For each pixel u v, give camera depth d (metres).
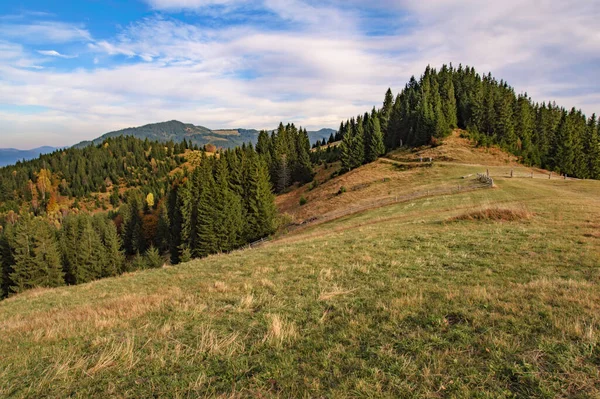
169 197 69.50
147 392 5.04
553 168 72.06
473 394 4.28
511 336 5.54
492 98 88.19
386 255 13.43
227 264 16.47
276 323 6.95
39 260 52.09
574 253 10.99
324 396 4.51
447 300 7.51
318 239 20.84
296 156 100.88
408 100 118.19
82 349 7.10
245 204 54.69
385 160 80.50
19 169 185.12
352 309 7.78
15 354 7.11
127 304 10.69
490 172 56.34
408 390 4.43
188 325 7.86
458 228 17.91
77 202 158.38
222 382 5.10
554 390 4.20
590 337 5.20
